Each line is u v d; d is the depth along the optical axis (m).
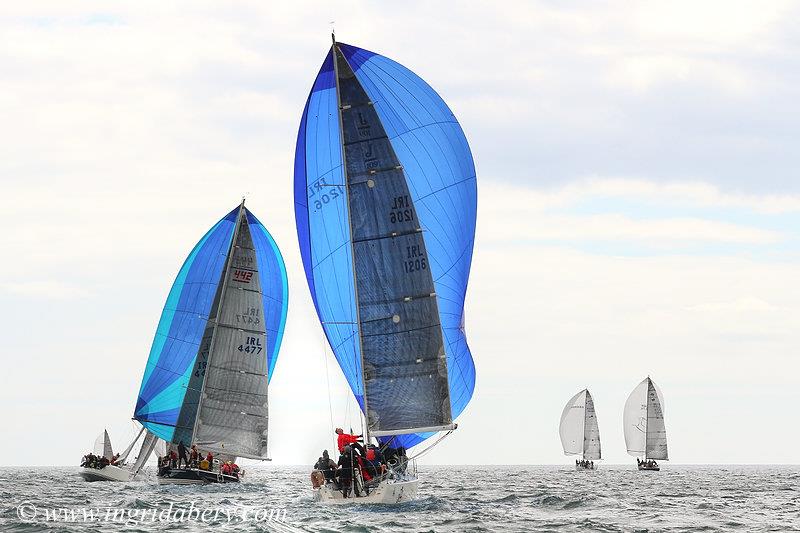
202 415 166.75
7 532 90.81
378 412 102.94
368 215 104.12
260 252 175.25
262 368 169.12
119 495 145.50
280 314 177.38
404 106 117.81
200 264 179.00
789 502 154.75
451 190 117.69
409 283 103.38
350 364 113.88
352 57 117.50
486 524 97.69
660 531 97.44
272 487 164.50
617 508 129.62
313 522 95.12
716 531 98.88
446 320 117.19
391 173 104.06
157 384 179.88
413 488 108.12
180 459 166.62
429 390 103.06
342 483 104.56
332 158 114.50
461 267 118.31
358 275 103.75
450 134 118.00
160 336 180.12
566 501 139.50
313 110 114.69
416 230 103.69
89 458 197.75
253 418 168.25
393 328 103.12
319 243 115.12
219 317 168.00
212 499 129.38
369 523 94.19
